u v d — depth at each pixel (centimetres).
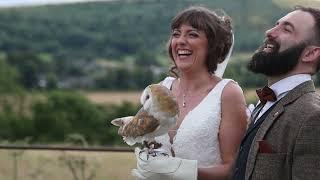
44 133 2650
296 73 332
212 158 359
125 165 727
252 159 322
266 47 335
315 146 303
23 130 2706
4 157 789
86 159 768
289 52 328
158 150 347
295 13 335
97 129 2622
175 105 339
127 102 2845
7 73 3909
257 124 332
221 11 379
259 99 347
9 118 2772
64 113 2745
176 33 372
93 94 4575
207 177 352
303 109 312
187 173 341
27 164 796
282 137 314
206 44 367
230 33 375
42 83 5269
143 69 5122
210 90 369
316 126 304
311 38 329
